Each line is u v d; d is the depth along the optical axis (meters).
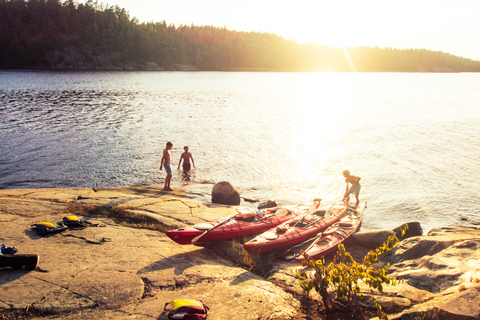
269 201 12.07
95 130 25.22
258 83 93.75
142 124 28.12
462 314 4.23
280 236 8.69
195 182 15.30
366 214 11.84
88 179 15.31
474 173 16.06
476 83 112.44
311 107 41.97
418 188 14.27
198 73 158.50
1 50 128.88
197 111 36.56
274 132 26.09
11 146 20.17
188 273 6.46
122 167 17.09
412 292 5.34
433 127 28.03
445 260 6.32
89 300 5.26
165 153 13.49
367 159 18.66
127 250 7.37
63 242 7.56
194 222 9.55
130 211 10.03
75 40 147.25
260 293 5.71
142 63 170.50
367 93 66.00
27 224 8.50
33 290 5.45
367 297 5.28
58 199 11.04
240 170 17.02
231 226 9.13
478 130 26.53
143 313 4.93
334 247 8.39
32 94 47.25
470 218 11.41
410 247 7.60
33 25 141.50
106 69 150.38
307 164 17.95
